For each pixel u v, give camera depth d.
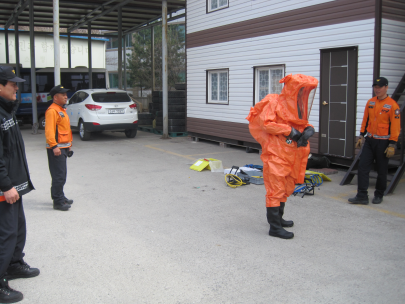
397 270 3.85
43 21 20.38
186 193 6.80
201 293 3.43
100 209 5.92
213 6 12.24
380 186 6.07
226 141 12.20
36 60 25.17
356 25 7.88
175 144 12.80
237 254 4.25
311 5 8.82
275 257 4.16
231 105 11.73
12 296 3.29
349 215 5.55
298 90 4.43
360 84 7.90
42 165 9.34
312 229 5.00
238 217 5.52
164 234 4.86
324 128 8.67
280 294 3.40
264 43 10.28
